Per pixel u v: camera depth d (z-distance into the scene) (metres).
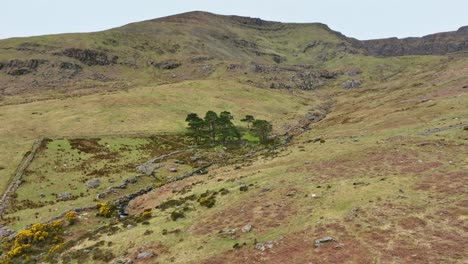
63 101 150.00
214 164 88.38
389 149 65.88
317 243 35.00
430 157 58.38
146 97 163.12
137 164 87.06
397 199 42.38
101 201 65.44
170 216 50.22
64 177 75.81
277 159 73.38
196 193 59.44
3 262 44.53
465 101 99.62
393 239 33.56
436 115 91.75
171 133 116.62
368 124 101.38
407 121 92.25
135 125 122.12
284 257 34.12
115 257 40.44
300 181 55.12
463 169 50.38
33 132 105.00
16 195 65.75
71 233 52.09
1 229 54.12
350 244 33.94
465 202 39.03
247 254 36.16
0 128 105.62
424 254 30.34
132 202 64.19
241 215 46.06
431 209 38.62
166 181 76.31
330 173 57.09
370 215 39.16
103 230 49.34
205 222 46.16
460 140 66.44
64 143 95.75
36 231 50.84
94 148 95.38
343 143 77.06
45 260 43.16
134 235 44.94
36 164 80.00
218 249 38.47
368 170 55.91
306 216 42.22
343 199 45.09
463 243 31.25
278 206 46.72
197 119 110.69
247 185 57.91
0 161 79.56
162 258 38.53
